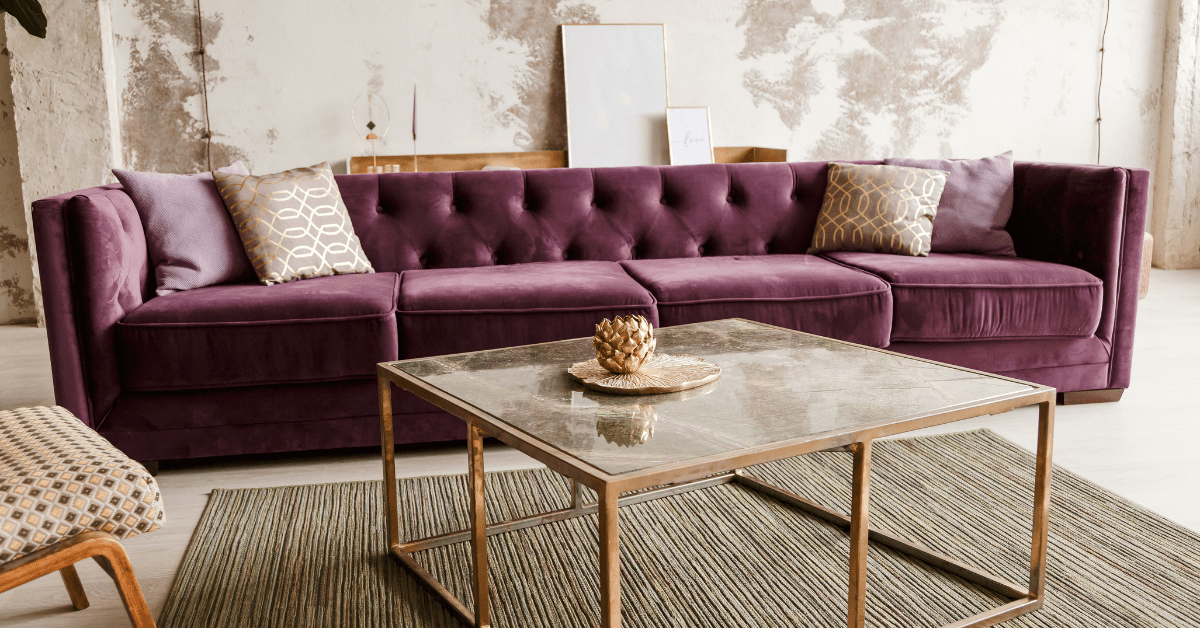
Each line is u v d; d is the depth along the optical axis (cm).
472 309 244
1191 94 535
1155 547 187
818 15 503
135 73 441
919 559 183
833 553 187
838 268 280
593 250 313
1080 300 273
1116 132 548
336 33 456
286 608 167
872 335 265
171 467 246
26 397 311
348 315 236
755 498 217
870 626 157
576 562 184
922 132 527
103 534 125
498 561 185
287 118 459
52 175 427
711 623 159
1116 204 275
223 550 192
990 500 212
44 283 222
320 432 241
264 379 234
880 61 514
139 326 227
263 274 266
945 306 268
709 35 495
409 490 224
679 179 322
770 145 513
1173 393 299
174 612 165
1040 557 160
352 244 287
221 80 449
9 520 119
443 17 465
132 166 450
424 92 471
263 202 271
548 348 189
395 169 452
